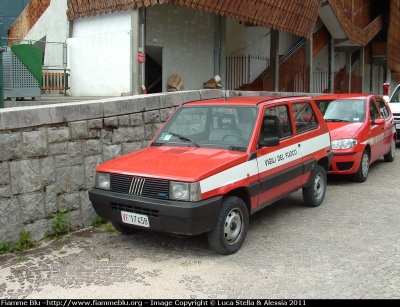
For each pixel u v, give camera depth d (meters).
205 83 14.69
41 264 5.00
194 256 5.22
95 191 5.43
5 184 5.31
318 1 17.09
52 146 5.90
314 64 24.28
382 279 4.52
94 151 6.52
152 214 4.93
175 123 6.43
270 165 5.84
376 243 5.58
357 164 8.81
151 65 14.86
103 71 12.31
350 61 26.06
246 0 12.98
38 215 5.71
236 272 4.73
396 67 30.66
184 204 4.71
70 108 6.13
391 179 9.54
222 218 5.03
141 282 4.50
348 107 9.89
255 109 5.93
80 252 5.38
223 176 5.04
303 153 6.66
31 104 10.48
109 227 6.29
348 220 6.58
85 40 12.73
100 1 11.98
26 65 10.48
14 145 5.40
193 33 14.11
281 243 5.62
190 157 5.36
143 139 7.44
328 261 5.00
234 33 18.09
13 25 18.06
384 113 11.15
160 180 4.91
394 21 27.28
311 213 6.99
